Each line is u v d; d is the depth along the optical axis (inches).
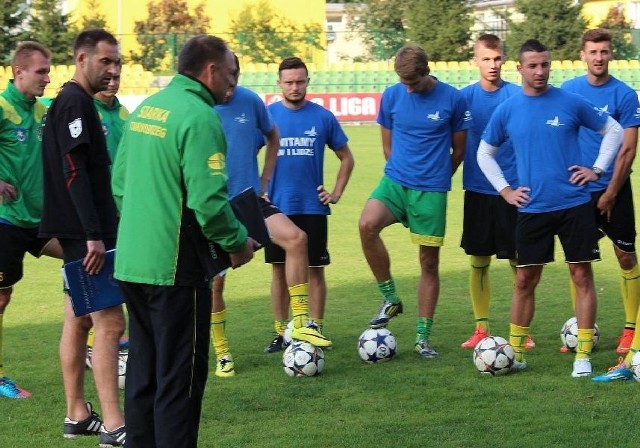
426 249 416.2
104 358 302.0
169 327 247.4
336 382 369.1
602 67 404.5
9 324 490.0
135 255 247.9
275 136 414.0
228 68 253.3
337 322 482.0
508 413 322.7
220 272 251.0
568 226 370.9
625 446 286.5
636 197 944.9
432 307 415.2
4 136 351.3
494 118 381.7
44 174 303.3
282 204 434.3
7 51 2032.5
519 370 380.8
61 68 1911.9
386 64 1963.6
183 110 243.0
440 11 2151.8
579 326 374.9
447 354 414.6
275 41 2100.1
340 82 1942.7
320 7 2640.3
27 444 302.2
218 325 384.2
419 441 294.0
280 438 300.0
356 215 860.0
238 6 2578.7
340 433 303.7
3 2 2031.3
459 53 2161.7
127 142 254.8
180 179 244.4
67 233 300.2
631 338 410.6
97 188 301.1
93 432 312.2
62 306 536.7
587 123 372.8
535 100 373.1
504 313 496.7
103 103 391.5
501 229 429.1
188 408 249.9
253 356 416.2
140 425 259.0
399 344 434.9
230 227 242.4
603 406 328.5
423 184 415.5
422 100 416.5
